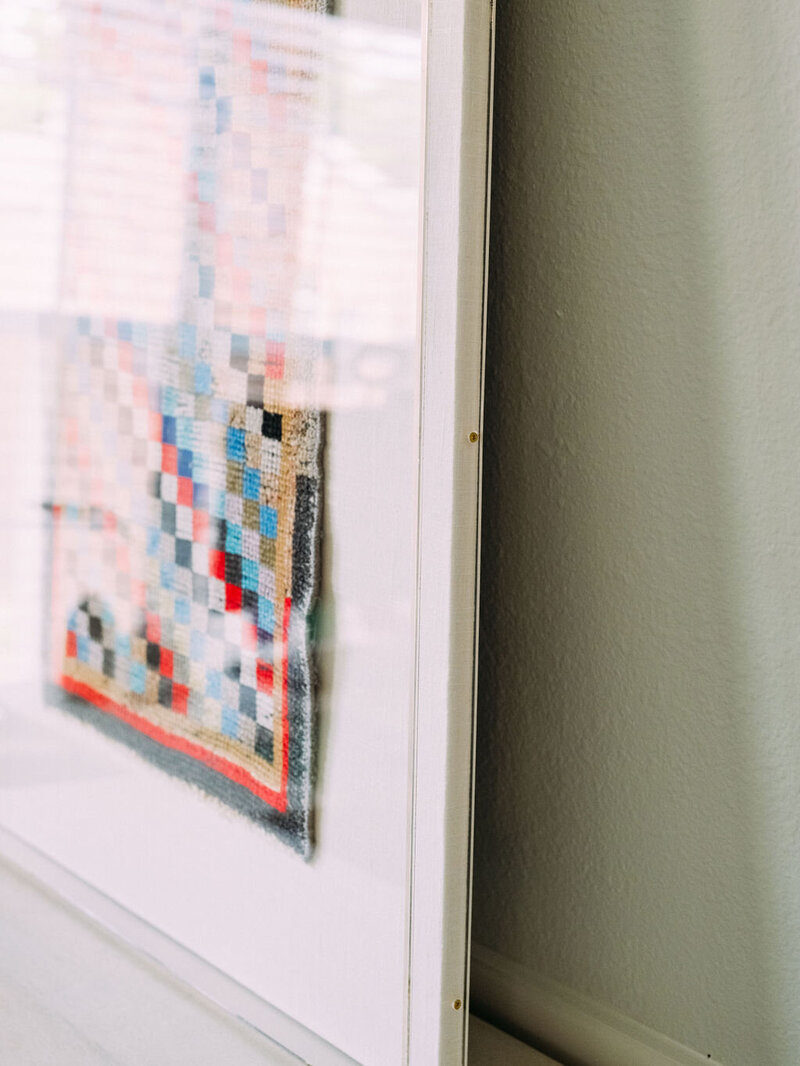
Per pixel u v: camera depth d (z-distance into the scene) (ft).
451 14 2.89
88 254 3.89
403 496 3.10
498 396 3.25
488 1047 3.33
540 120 3.10
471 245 2.92
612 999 3.23
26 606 4.19
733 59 2.82
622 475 3.07
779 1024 2.98
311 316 3.26
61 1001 3.66
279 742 3.40
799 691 2.87
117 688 3.89
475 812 3.44
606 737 3.17
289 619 3.35
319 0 3.19
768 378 2.85
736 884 3.01
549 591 3.22
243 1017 3.52
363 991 3.26
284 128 3.29
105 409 3.87
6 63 4.10
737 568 2.93
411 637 3.08
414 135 3.01
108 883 3.93
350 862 3.26
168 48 3.58
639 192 2.97
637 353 3.01
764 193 2.81
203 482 3.57
